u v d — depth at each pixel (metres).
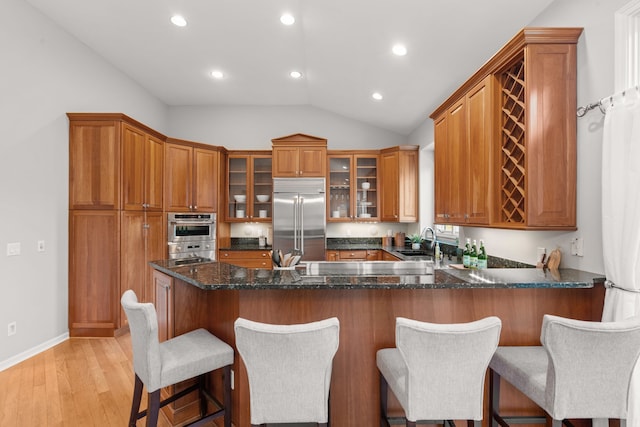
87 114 3.24
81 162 3.26
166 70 4.06
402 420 1.62
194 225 4.41
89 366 2.65
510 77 2.07
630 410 1.41
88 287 3.27
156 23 3.14
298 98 4.96
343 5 2.57
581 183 1.79
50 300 3.05
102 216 3.29
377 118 4.89
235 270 1.94
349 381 1.71
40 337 2.95
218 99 4.99
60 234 3.16
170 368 1.47
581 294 1.68
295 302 1.70
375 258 4.72
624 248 1.46
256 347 1.22
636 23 1.54
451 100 2.65
